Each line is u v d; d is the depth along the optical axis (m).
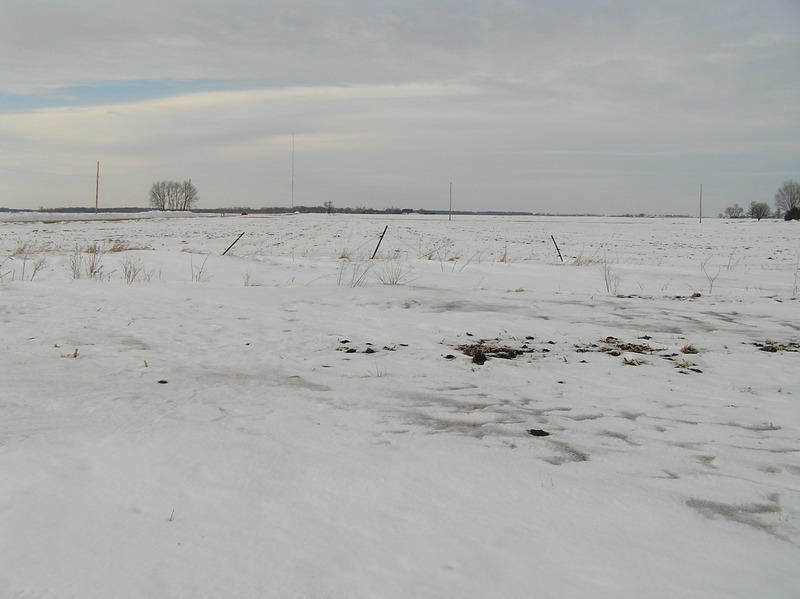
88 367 5.89
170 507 2.93
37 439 3.77
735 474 3.59
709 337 8.67
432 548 2.59
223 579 2.33
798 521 2.95
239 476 3.33
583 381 6.04
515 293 13.11
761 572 2.45
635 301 12.20
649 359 7.16
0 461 3.38
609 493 3.24
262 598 2.21
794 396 5.55
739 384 6.02
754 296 13.53
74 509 2.86
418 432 4.24
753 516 3.00
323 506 2.99
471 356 7.12
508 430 4.36
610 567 2.46
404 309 10.51
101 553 2.49
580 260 21.98
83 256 16.73
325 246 31.77
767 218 129.38
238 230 48.38
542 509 3.01
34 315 8.48
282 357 6.77
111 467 3.38
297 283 14.22
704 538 2.75
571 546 2.64
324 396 5.17
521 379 6.06
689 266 22.48
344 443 3.95
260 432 4.11
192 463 3.48
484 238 42.59
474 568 2.44
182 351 6.86
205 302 10.36
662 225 75.44
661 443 4.16
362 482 3.30
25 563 2.39
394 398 5.18
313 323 8.98
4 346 6.61
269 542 2.62
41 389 4.98
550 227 65.62
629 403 5.24
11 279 12.01
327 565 2.44
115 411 4.46
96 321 8.32
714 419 4.79
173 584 2.28
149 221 68.25
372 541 2.65
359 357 6.88
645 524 2.88
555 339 8.35
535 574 2.40
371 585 2.30
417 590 2.27
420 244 33.06
